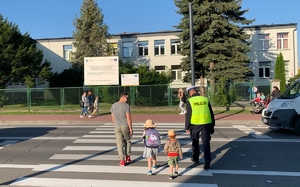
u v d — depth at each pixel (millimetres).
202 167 6336
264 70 38406
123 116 6621
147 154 5801
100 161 6980
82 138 10438
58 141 9867
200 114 6230
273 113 10688
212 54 25047
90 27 35938
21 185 5238
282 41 38312
